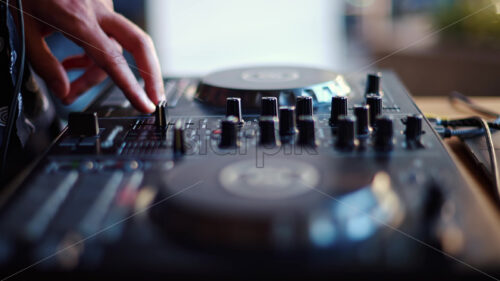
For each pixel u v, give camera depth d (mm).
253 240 312
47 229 323
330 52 2570
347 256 303
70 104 666
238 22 2625
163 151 420
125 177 377
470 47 1521
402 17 2119
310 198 342
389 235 315
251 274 296
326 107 534
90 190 362
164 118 475
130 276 296
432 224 322
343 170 378
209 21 2629
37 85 620
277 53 2672
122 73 533
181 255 305
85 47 545
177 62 2617
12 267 301
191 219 328
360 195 344
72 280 297
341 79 595
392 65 1756
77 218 332
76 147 431
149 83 567
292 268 299
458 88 1541
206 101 552
